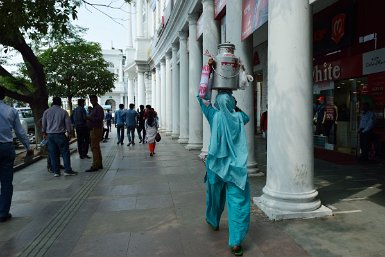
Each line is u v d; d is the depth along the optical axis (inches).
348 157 403.9
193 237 171.0
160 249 158.1
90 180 316.5
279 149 199.6
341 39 373.4
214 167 154.3
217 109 163.9
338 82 439.2
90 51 768.9
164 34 838.5
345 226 180.2
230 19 307.9
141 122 675.4
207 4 422.6
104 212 215.5
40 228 190.9
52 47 735.1
